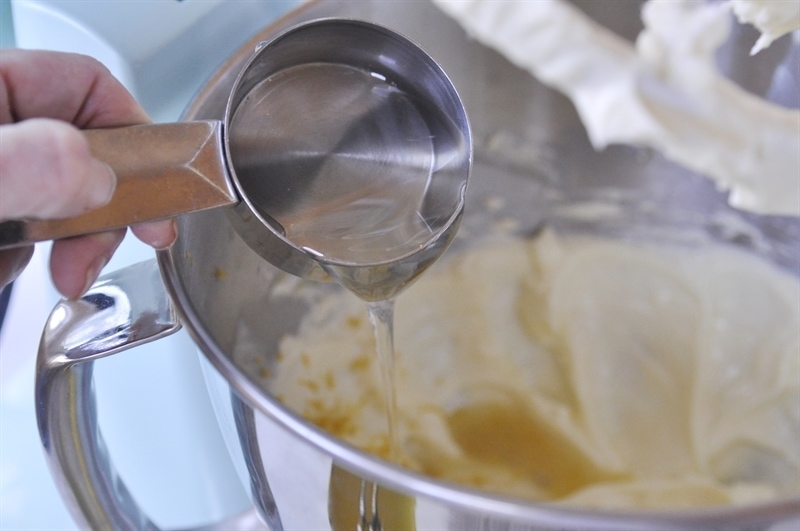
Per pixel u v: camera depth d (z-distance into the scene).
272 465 0.24
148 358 0.33
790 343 0.37
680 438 0.36
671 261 0.40
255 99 0.27
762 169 0.22
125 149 0.24
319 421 0.36
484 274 0.40
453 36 0.33
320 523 0.25
